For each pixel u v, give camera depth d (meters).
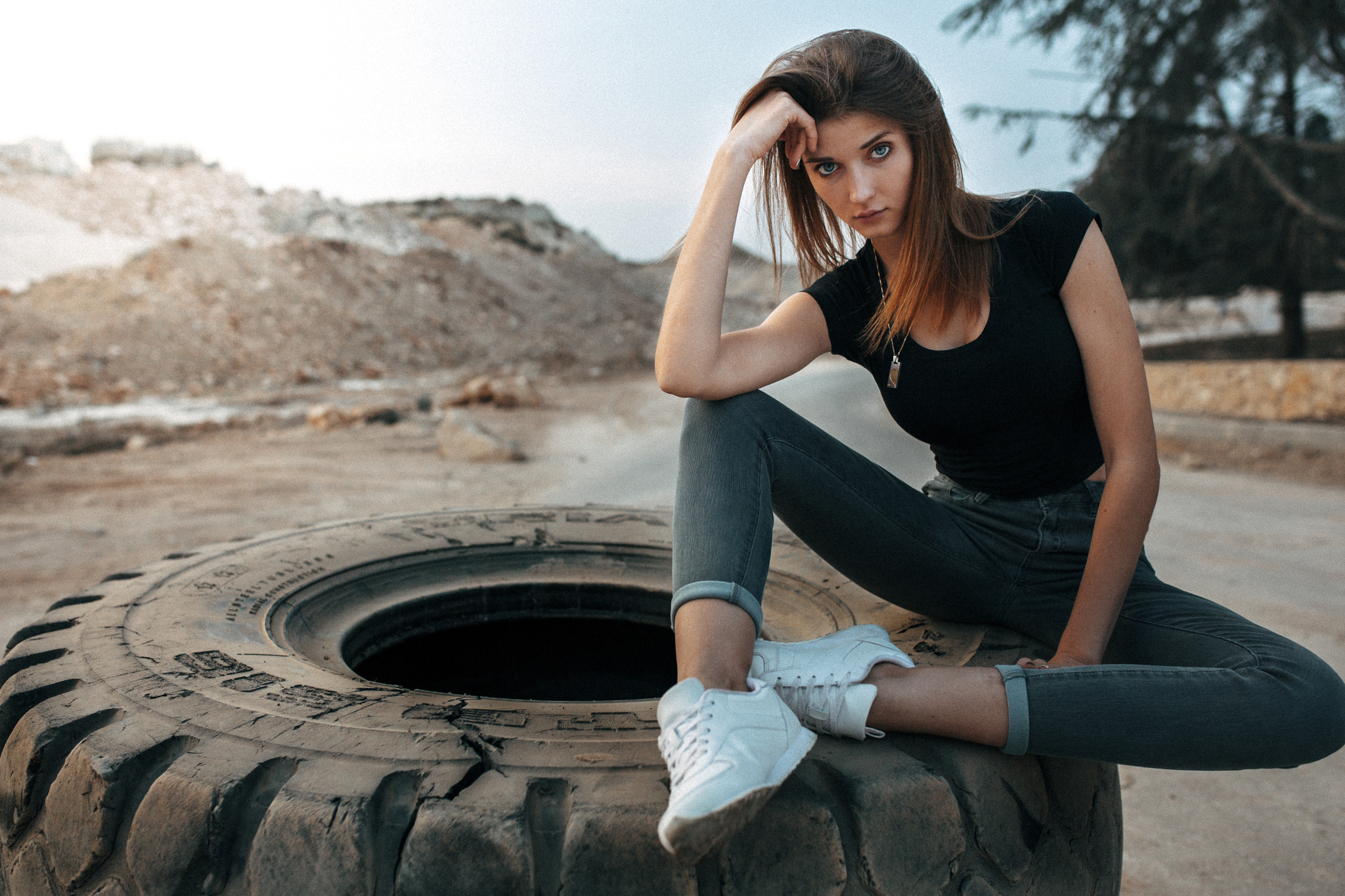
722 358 1.29
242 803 0.94
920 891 0.98
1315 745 1.09
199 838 0.92
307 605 1.68
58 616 1.49
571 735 1.07
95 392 14.54
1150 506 1.25
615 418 11.38
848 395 12.08
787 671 1.11
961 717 1.08
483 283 31.36
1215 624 1.24
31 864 1.04
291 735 1.04
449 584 1.91
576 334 29.70
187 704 1.12
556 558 2.08
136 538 5.21
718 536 1.15
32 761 1.05
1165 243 12.34
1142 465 1.25
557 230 44.75
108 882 0.96
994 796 1.06
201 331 19.19
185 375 17.06
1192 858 2.02
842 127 1.27
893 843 0.97
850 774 1.01
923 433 1.48
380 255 28.78
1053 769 1.16
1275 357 14.12
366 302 24.95
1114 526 1.25
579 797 0.93
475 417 11.31
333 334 21.91
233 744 1.02
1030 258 1.31
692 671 1.04
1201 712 1.06
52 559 4.72
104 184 25.03
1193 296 13.31
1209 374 10.17
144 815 0.95
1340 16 10.73
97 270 20.20
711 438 1.27
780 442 1.30
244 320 20.59
